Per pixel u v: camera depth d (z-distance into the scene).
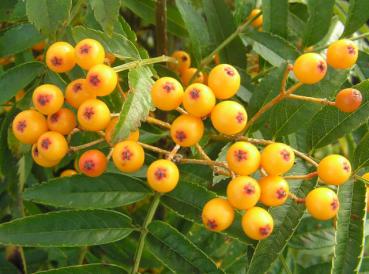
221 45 0.25
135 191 0.20
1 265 0.25
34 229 0.19
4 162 0.23
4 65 0.26
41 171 0.26
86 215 0.20
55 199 0.20
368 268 0.22
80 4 0.22
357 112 0.20
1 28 0.25
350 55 0.18
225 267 0.25
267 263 0.18
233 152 0.17
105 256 0.24
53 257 0.25
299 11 0.27
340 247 0.18
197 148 0.19
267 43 0.24
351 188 0.19
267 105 0.20
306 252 0.28
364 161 0.19
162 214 0.26
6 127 0.22
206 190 0.20
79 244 0.19
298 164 0.20
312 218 0.26
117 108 0.22
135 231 0.21
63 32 0.21
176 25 0.27
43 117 0.19
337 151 0.35
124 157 0.18
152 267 0.24
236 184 0.17
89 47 0.18
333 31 0.27
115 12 0.19
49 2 0.20
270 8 0.24
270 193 0.18
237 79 0.18
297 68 0.18
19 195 0.23
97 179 0.20
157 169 0.18
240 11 0.25
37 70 0.22
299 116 0.21
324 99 0.19
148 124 0.25
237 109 0.17
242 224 0.18
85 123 0.18
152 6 0.26
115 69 0.18
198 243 0.26
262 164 0.18
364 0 0.24
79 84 0.18
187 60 0.26
